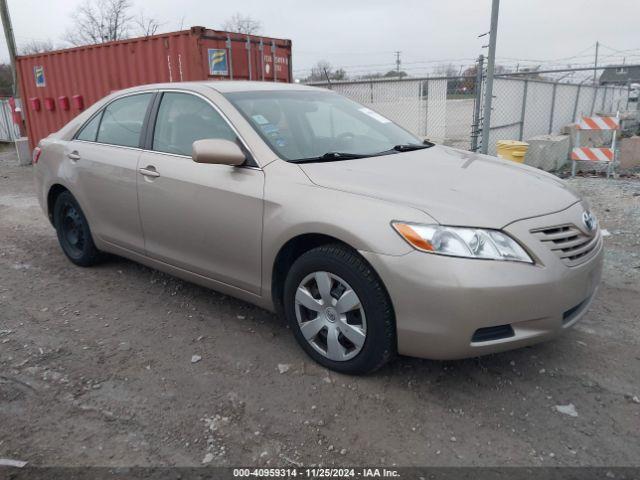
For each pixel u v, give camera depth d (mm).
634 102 21969
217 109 3717
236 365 3324
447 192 2955
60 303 4316
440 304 2648
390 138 4141
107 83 10305
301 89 4371
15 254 5621
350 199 2949
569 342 3529
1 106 18703
